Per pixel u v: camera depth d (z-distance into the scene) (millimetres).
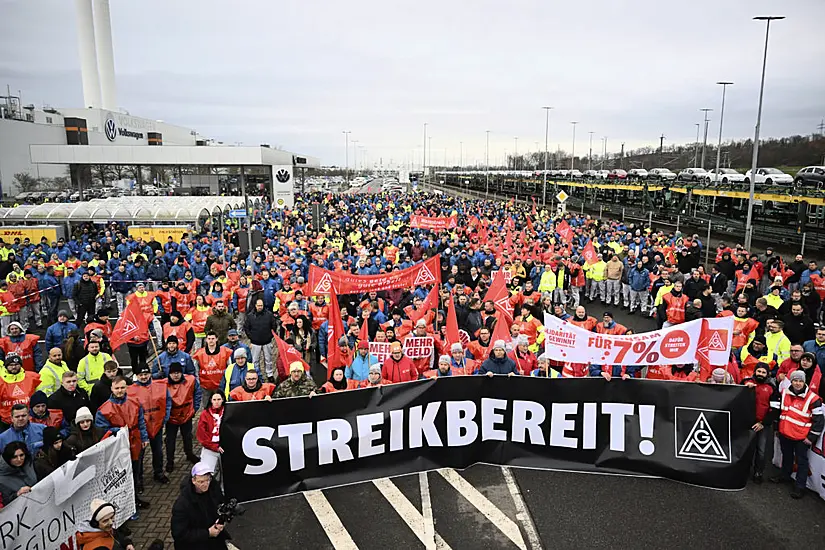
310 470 7723
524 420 8352
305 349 13070
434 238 27656
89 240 27172
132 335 11773
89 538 5863
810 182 34969
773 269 18297
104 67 82500
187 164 48188
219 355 10062
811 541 7102
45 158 46375
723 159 97750
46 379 8891
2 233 27766
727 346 8602
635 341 8484
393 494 8312
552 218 36344
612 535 7246
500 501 8070
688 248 21406
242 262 19422
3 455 6105
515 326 11250
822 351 9844
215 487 6047
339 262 18703
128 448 6898
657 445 8156
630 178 53531
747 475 7938
